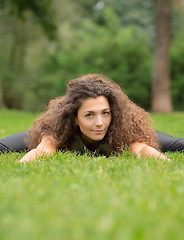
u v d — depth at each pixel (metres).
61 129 5.98
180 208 2.88
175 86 41.09
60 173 4.24
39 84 43.88
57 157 5.36
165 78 29.78
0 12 32.94
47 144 5.98
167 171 4.31
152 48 45.19
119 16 47.03
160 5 29.14
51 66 43.72
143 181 3.77
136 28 42.69
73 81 5.82
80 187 3.52
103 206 2.90
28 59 44.22
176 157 5.86
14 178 4.01
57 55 43.28
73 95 5.65
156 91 30.05
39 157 5.31
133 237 2.28
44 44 41.19
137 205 2.93
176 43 41.94
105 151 6.13
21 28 36.41
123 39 40.94
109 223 2.43
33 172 4.37
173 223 2.54
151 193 3.34
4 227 2.48
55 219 2.63
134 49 40.62
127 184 3.63
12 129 13.75
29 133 7.18
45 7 25.08
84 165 4.62
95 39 42.09
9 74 43.06
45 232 2.38
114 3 47.06
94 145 6.11
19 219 2.63
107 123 5.63
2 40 39.41
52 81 42.62
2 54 41.75
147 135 6.32
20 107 46.75
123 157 5.53
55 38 27.39
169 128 14.30
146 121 6.57
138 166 4.57
